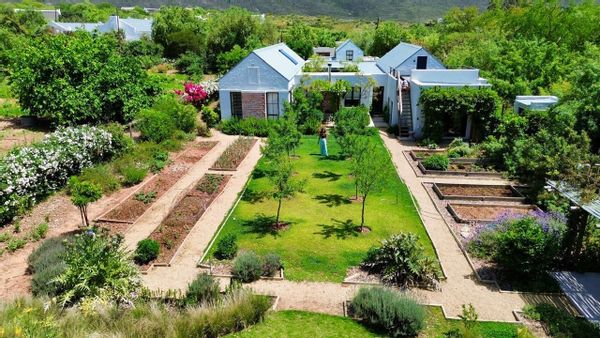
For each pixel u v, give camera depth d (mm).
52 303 10664
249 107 31281
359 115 26109
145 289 11781
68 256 11789
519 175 21516
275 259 13477
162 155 23547
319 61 37438
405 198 19312
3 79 43312
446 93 26734
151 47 57625
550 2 42875
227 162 23547
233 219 17078
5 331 8664
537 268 12797
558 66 31969
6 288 12305
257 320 10812
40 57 26688
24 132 26797
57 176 19016
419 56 33062
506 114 26562
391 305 10625
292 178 21422
